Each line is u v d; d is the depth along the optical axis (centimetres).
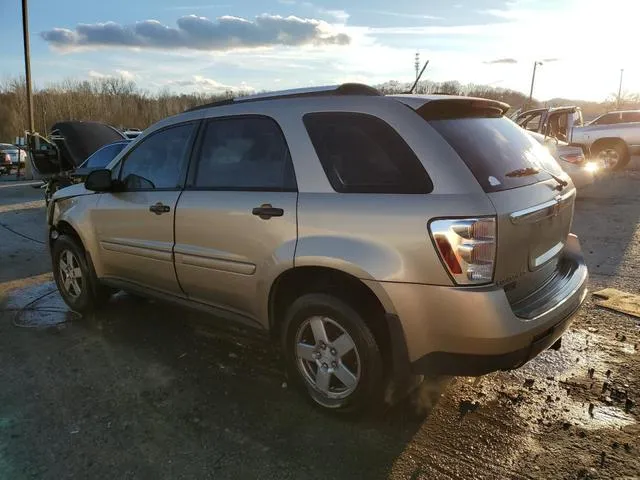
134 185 425
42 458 281
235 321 363
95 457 282
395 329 277
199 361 393
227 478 266
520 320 264
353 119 303
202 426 309
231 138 358
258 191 331
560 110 1336
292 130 323
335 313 299
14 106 5491
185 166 384
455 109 309
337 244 287
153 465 275
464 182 263
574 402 329
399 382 289
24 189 1605
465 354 265
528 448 285
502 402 330
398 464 274
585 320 455
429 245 261
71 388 355
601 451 281
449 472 267
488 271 258
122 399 340
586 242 723
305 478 265
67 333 449
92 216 455
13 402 338
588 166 1047
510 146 316
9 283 601
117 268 445
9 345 425
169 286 403
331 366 311
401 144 282
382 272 272
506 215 262
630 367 372
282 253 310
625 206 1008
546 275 316
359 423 311
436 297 262
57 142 1120
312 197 304
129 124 6175
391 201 275
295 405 331
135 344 424
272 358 395
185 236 372
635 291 521
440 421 311
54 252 506
